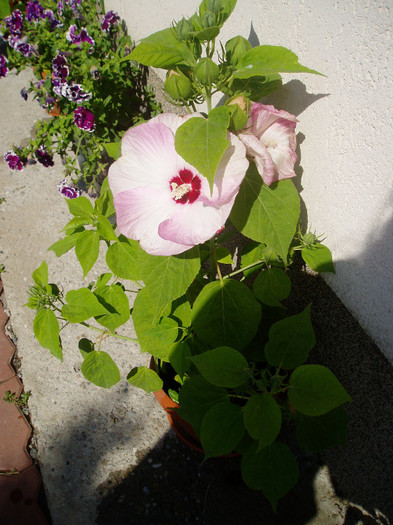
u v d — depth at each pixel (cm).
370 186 58
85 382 99
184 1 90
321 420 63
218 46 85
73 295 69
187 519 83
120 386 98
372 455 72
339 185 63
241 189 65
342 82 58
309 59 62
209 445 58
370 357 66
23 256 120
